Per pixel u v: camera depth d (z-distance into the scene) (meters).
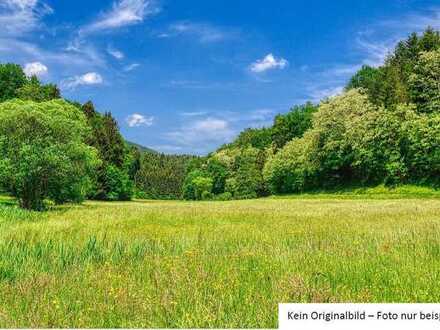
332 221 21.50
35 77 97.69
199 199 141.12
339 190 81.75
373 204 41.31
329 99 85.38
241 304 6.78
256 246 12.32
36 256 10.30
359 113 78.81
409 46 93.38
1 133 34.84
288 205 44.59
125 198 98.06
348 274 8.62
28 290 7.46
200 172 148.50
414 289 7.50
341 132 80.62
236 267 9.43
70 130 37.34
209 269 9.23
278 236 15.04
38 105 38.50
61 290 7.59
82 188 40.84
